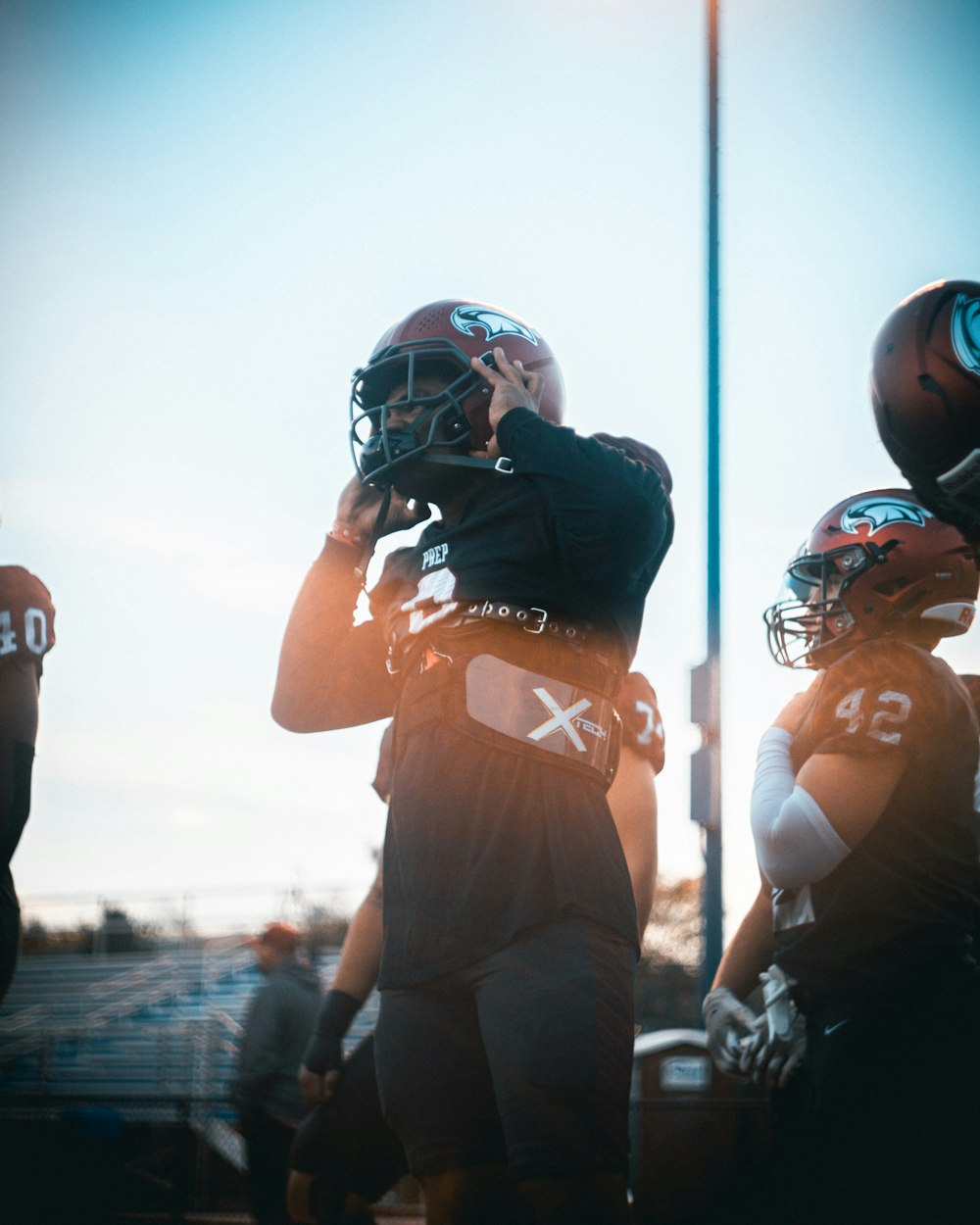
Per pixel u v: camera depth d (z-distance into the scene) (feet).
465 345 6.20
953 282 6.32
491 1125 5.46
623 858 5.65
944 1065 6.87
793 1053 7.35
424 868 5.50
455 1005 5.50
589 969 5.18
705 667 17.40
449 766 5.57
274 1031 16.14
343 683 6.88
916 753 6.97
